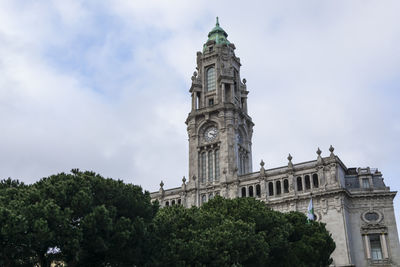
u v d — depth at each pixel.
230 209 66.31
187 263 50.00
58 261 49.12
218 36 126.88
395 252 84.44
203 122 113.25
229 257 51.91
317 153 93.19
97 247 43.41
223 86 115.31
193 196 105.56
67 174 51.25
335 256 83.88
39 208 41.53
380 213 87.75
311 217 81.69
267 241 61.47
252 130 120.44
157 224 52.03
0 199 44.38
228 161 105.31
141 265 48.09
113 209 46.53
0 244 39.72
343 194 87.50
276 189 95.94
